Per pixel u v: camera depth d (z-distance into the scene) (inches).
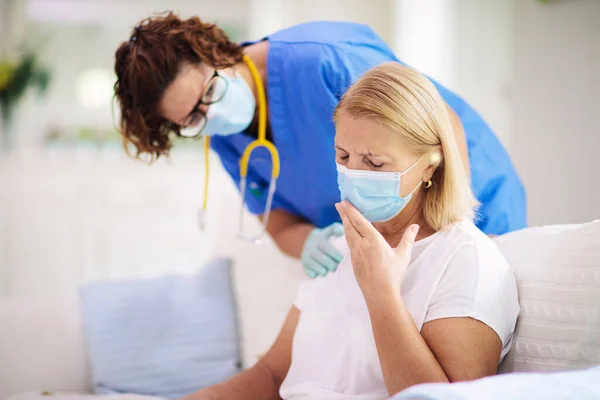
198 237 124.5
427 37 130.0
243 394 51.0
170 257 124.0
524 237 49.8
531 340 43.1
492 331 40.8
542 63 102.7
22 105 151.9
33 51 151.3
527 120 105.8
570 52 97.7
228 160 70.6
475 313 40.6
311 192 65.6
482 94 125.2
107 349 82.0
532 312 43.6
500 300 42.3
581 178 96.3
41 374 78.9
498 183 62.1
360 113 43.1
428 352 38.9
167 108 57.7
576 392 31.9
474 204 47.3
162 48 56.6
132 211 125.7
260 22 158.4
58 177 125.0
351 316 46.1
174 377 83.0
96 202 124.6
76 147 154.6
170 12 59.9
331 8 154.3
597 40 93.3
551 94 101.3
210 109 57.9
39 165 125.0
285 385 49.1
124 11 162.7
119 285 88.4
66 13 160.1
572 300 41.8
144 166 127.5
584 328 40.6
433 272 43.4
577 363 40.4
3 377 77.1
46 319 81.7
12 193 123.0
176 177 127.4
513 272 46.9
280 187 67.9
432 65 127.2
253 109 62.4
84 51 163.0
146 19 59.8
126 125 60.2
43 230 123.5
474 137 62.3
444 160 44.8
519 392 31.4
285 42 63.2
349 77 59.9
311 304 49.6
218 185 125.9
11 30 152.7
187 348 85.0
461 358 39.4
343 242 53.5
